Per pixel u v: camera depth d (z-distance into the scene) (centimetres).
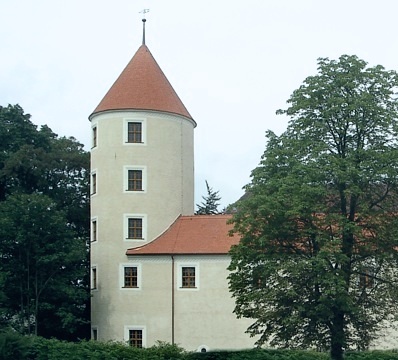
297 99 4438
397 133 4319
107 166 6500
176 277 6203
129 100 6531
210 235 6312
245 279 4425
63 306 6159
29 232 5991
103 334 6288
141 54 6838
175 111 6650
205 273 6162
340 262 4075
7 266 6031
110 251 6378
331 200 4341
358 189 4100
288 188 4150
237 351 4638
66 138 7756
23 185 7112
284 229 4203
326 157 4222
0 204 6206
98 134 6588
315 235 4162
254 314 4369
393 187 4288
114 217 6419
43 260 5925
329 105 4341
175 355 4675
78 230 7450
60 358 4603
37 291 6084
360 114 4338
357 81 4416
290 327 4222
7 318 6097
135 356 4659
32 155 7000
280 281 4175
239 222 4356
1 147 7181
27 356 4594
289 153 4350
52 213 6200
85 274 6378
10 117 7250
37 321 6238
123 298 6269
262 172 4412
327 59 4481
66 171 7456
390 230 4184
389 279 4297
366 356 4712
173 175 6581
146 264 6281
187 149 6762
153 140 6531
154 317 6188
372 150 4219
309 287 4222
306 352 4519
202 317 6109
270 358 4494
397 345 5672
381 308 4288
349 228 4103
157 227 6438
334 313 4172
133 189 6469
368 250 4234
